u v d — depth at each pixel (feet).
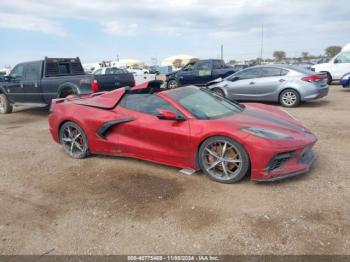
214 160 12.68
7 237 9.70
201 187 12.39
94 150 16.10
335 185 11.88
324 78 30.35
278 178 11.76
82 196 12.25
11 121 29.68
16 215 11.03
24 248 9.12
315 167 13.71
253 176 11.90
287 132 12.41
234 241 8.90
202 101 14.89
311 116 25.36
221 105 15.16
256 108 15.88
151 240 9.18
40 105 30.76
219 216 10.22
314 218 9.76
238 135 11.82
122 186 12.94
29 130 24.82
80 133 16.37
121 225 10.04
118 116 15.12
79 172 14.80
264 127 12.48
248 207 10.66
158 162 14.24
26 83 30.73
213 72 46.65
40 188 13.23
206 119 13.15
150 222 10.12
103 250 8.84
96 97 17.10
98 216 10.67
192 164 13.25
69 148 17.13
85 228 9.99
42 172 15.07
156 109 14.25
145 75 66.18
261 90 31.50
